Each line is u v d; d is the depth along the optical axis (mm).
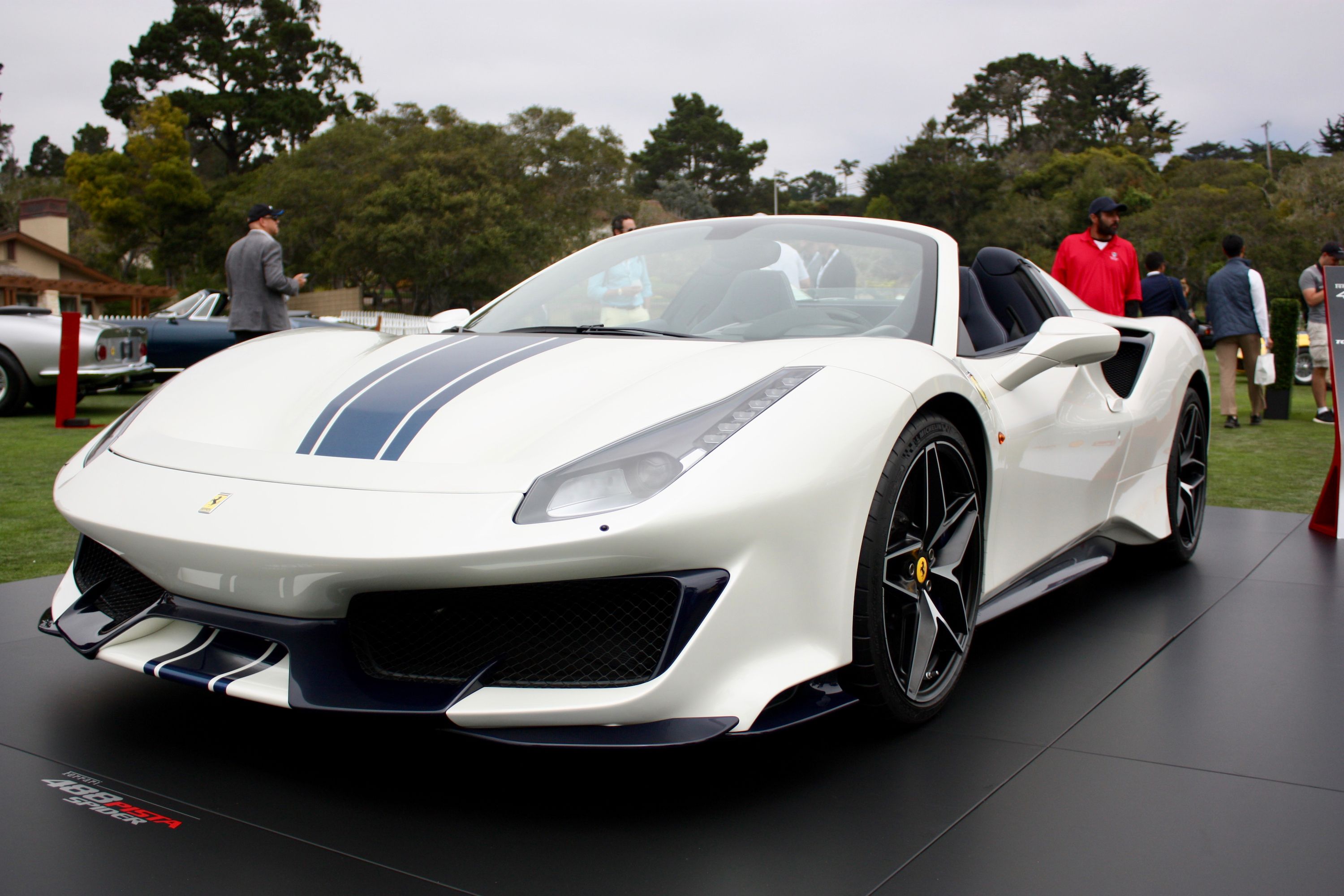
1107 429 2566
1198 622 2500
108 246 53125
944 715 1844
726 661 1419
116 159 49188
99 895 1202
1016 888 1238
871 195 81938
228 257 5914
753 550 1425
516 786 1525
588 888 1231
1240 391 10773
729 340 2090
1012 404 2123
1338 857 1325
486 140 41906
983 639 2354
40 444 5734
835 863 1297
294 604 1434
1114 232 4961
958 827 1401
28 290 31359
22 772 1547
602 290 2395
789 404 1540
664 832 1380
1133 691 1981
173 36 65500
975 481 1899
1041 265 61625
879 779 1557
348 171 42625
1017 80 96875
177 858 1293
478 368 1814
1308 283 7676
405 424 1604
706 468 1417
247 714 1814
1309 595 2775
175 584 1536
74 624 1705
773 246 2377
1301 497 4508
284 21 67938
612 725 1398
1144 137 92312
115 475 1667
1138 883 1253
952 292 2186
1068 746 1697
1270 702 1919
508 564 1336
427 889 1227
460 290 40969
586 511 1366
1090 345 2096
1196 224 44875
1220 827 1408
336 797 1480
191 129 65812
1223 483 4891
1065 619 2531
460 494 1419
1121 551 3193
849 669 1614
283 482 1517
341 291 30391
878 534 1601
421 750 1659
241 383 1900
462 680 1456
